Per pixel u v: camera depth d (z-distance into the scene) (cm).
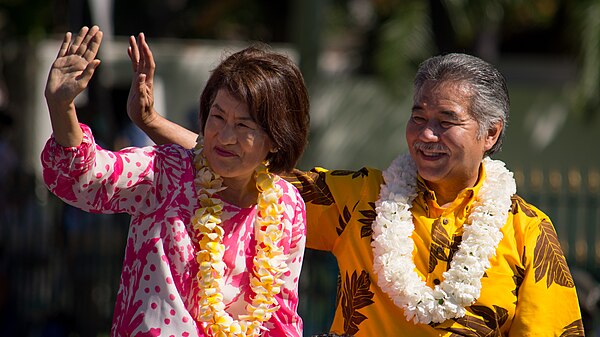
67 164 992
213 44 4697
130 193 1062
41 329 3141
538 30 4769
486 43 4597
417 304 1221
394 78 3928
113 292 3166
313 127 4372
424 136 1237
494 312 1230
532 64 4750
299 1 3797
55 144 991
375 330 1255
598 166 4572
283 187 1163
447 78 1239
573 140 4588
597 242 3488
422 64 1284
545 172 4575
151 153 1077
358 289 1276
